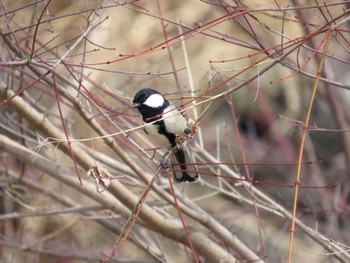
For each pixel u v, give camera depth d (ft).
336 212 38.63
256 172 51.44
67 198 36.81
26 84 33.86
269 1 36.88
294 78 49.98
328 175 46.32
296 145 47.65
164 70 44.80
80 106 26.32
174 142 29.09
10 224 43.14
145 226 30.66
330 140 54.39
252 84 48.62
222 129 52.65
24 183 35.58
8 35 26.20
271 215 42.27
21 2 37.68
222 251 30.04
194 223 37.22
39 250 37.78
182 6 44.65
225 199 46.39
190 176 30.04
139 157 31.71
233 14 26.11
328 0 37.99
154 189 29.14
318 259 44.88
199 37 47.19
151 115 28.78
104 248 43.91
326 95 40.75
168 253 37.70
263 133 52.65
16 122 32.50
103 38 42.16
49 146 34.91
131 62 42.52
